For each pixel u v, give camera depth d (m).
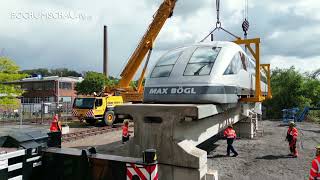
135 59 23.64
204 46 10.53
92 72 56.22
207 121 9.77
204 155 7.46
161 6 22.47
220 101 9.15
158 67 10.26
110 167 4.89
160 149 7.74
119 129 22.08
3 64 32.25
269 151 13.36
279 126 25.58
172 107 7.62
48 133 5.82
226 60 9.98
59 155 5.27
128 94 23.47
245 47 13.32
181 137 7.90
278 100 38.66
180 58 10.05
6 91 31.48
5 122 27.73
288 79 38.62
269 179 9.02
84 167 5.05
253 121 17.94
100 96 24.62
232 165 10.76
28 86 63.38
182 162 7.40
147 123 7.95
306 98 37.50
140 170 4.68
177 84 9.33
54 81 60.50
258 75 12.30
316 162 6.45
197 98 8.92
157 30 23.00
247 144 15.18
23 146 5.10
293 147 12.30
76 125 25.12
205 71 9.34
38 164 5.26
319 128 23.88
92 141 16.45
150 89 9.84
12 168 4.78
